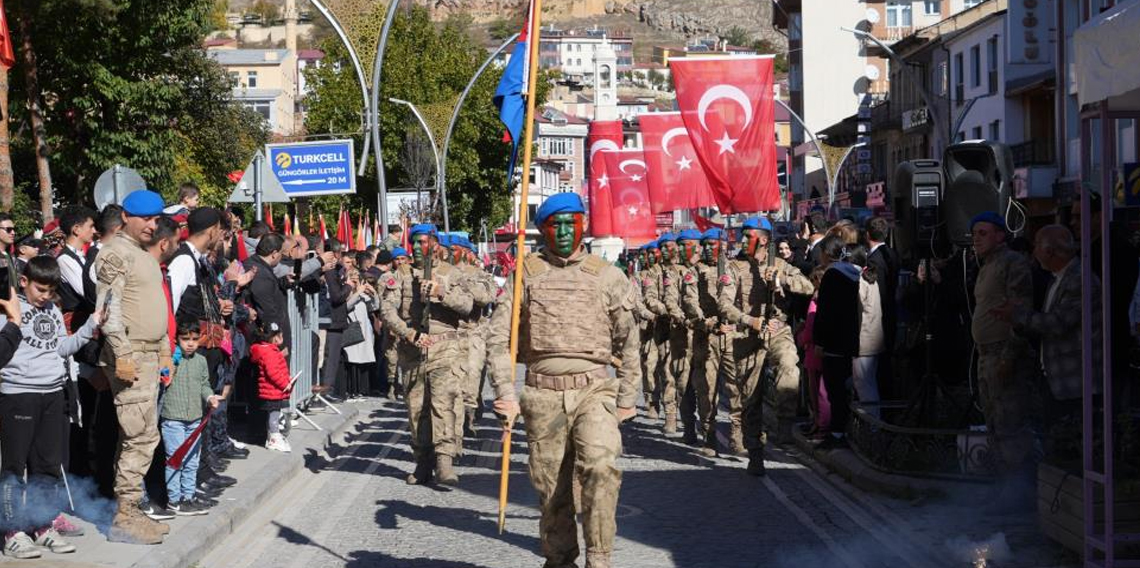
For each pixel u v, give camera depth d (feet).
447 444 41.37
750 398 42.42
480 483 42.42
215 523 32.53
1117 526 26.73
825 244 45.29
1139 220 42.27
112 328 28.89
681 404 52.01
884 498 36.81
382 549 31.53
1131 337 32.07
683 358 52.06
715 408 47.83
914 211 43.57
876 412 43.68
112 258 29.19
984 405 34.45
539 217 25.88
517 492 40.55
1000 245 33.99
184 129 148.66
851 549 30.63
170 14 121.39
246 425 52.54
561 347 25.41
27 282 29.09
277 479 40.78
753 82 59.57
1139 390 33.81
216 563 30.01
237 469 41.93
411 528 34.32
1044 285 36.70
